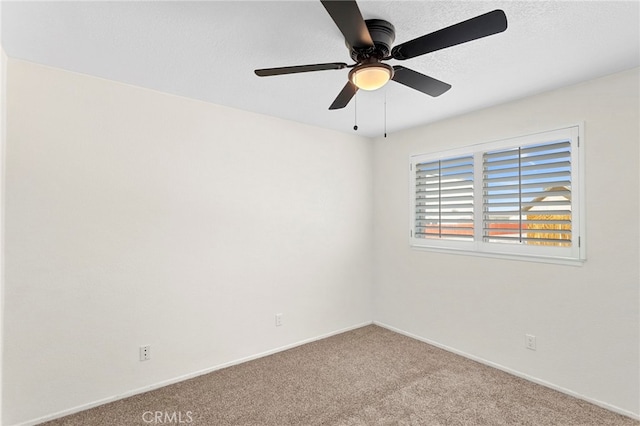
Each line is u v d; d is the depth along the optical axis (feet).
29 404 6.79
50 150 7.02
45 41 6.03
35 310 6.86
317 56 6.57
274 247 10.55
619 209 7.24
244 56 6.58
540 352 8.50
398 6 4.97
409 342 11.41
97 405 7.51
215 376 8.96
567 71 7.21
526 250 8.80
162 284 8.44
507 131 9.16
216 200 9.35
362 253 13.05
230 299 9.61
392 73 5.27
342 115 10.41
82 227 7.38
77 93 7.31
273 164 10.53
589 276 7.68
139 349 8.10
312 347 10.96
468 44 6.03
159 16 5.24
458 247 10.42
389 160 12.71
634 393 7.02
